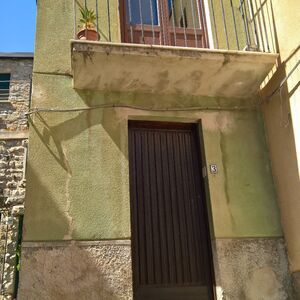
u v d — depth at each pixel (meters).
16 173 8.95
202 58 3.93
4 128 9.64
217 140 4.28
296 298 3.74
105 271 3.53
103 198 3.79
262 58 4.07
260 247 3.90
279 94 4.13
